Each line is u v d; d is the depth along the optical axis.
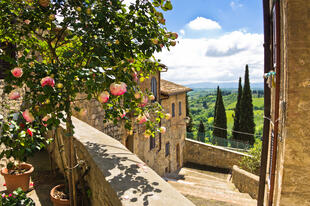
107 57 2.18
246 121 23.36
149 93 2.74
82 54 2.31
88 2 2.23
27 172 3.70
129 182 2.14
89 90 1.85
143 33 2.35
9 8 2.29
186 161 17.64
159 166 12.77
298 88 2.46
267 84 3.69
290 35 2.44
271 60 3.97
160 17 2.35
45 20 2.36
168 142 14.33
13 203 2.65
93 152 2.97
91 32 2.22
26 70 1.96
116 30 2.48
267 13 3.65
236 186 10.63
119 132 8.14
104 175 2.29
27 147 2.29
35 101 2.00
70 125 2.26
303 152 2.51
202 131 27.75
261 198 3.76
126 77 2.12
